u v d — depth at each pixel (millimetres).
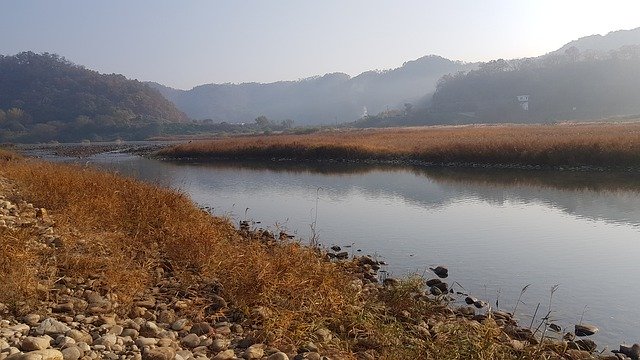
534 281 10648
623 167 29141
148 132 164875
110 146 103625
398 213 19031
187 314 6797
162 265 8945
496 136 46906
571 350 6953
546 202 20453
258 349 5648
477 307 9133
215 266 8727
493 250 13219
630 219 16812
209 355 5566
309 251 10039
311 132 111188
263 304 7164
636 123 64688
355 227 16547
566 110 137875
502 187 24984
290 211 20094
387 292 8883
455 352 6180
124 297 6781
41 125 164125
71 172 18797
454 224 16688
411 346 6422
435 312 8469
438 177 29906
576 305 9266
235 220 18156
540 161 31922
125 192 14852
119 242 9617
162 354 4988
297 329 6367
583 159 30562
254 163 46938
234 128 178875
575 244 13742
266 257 9102
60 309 6059
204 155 56312
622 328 8258
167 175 37188
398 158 40969
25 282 6238
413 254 12945
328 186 27781
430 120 155875
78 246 8805
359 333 6785
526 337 7465
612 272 11219
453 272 11312
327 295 7613
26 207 12102
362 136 66812
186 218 12820
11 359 4172
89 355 4762
